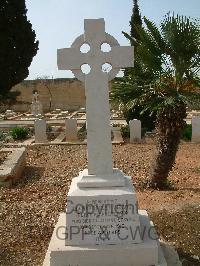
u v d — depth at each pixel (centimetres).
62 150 1416
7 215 695
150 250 452
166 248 518
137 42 811
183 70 779
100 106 476
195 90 794
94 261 451
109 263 452
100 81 476
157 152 852
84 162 1202
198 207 699
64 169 1111
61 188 898
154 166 861
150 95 791
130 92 784
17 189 887
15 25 2353
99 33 476
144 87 783
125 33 824
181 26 771
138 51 791
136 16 2231
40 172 1081
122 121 2192
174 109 810
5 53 2344
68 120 1631
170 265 473
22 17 2377
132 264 452
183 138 1581
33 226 641
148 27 798
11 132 1719
